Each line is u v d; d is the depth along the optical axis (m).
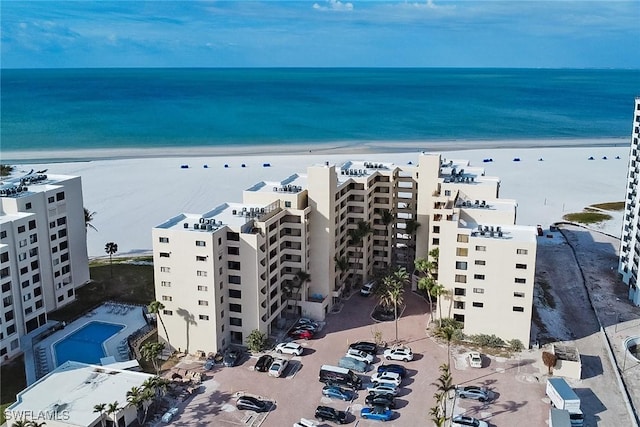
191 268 107.88
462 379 102.50
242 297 112.25
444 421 88.31
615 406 94.56
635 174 139.12
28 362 108.69
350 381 100.44
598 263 160.38
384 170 149.88
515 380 101.94
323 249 126.62
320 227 125.69
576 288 143.25
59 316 127.12
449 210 124.44
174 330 112.19
